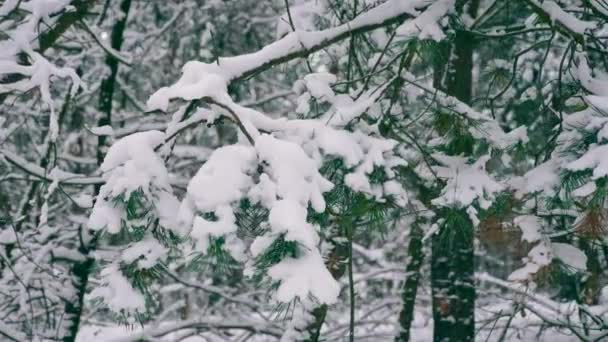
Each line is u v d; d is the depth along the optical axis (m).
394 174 3.19
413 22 3.31
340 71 5.60
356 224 3.45
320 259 2.29
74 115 7.65
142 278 2.66
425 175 4.54
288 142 2.60
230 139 9.75
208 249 2.30
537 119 6.06
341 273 5.57
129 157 2.68
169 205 2.64
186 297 10.74
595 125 2.92
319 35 3.58
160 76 9.54
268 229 2.36
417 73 6.07
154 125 6.64
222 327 6.70
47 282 6.54
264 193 2.43
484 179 3.60
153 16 9.37
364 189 2.87
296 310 5.61
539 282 3.56
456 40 5.56
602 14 3.64
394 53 4.85
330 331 6.95
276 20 8.95
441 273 5.73
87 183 5.58
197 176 2.46
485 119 3.82
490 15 5.88
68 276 6.59
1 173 7.42
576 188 3.02
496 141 3.85
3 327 5.68
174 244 2.69
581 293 5.91
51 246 6.30
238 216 2.50
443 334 5.68
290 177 2.46
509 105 6.28
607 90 3.51
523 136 3.85
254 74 3.46
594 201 2.90
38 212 7.27
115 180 2.60
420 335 7.45
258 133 2.73
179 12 8.65
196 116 2.97
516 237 3.74
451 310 5.66
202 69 3.17
